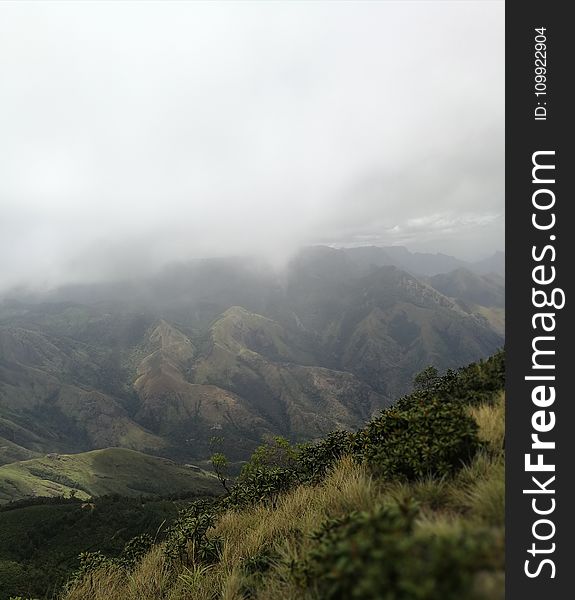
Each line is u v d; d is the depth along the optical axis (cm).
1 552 8212
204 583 662
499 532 314
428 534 305
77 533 8869
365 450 736
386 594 255
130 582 815
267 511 878
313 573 395
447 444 555
